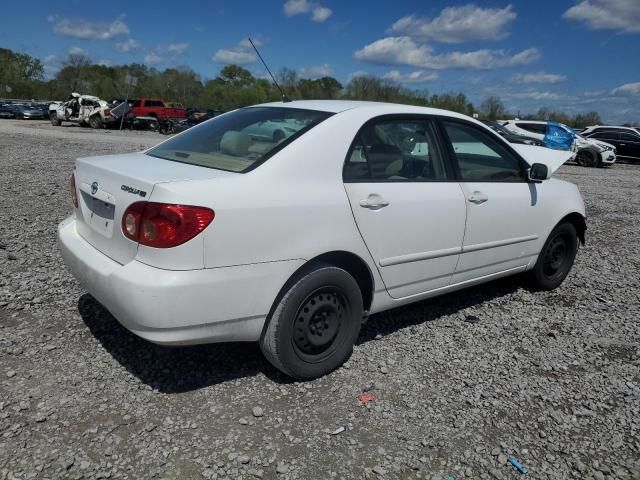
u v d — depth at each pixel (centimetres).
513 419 319
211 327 298
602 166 2253
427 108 416
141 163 344
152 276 282
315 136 339
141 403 309
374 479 265
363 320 377
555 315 480
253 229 300
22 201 802
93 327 391
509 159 471
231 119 403
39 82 7275
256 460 271
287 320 321
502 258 466
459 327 443
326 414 312
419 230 381
